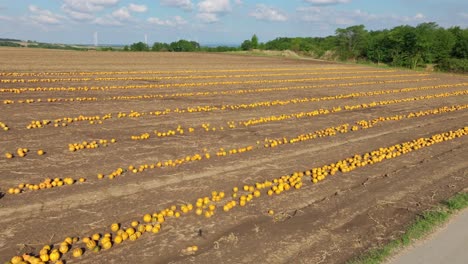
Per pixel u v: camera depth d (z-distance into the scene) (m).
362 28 83.31
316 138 15.00
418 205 9.23
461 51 62.88
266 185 9.92
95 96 21.62
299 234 7.69
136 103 20.12
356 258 6.89
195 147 12.95
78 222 7.78
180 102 21.16
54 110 17.30
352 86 34.16
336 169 11.30
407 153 13.49
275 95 25.94
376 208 9.02
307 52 97.31
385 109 22.53
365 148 13.99
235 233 7.62
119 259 6.63
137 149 12.45
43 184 9.26
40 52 56.75
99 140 13.20
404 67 67.31
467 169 11.95
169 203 8.77
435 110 22.77
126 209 8.41
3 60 39.69
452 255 7.11
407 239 7.55
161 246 7.08
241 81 33.38
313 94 27.36
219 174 10.66
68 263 6.46
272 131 15.73
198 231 7.65
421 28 66.00
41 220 7.79
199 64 50.16
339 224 8.20
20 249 6.80
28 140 12.78
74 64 40.16
